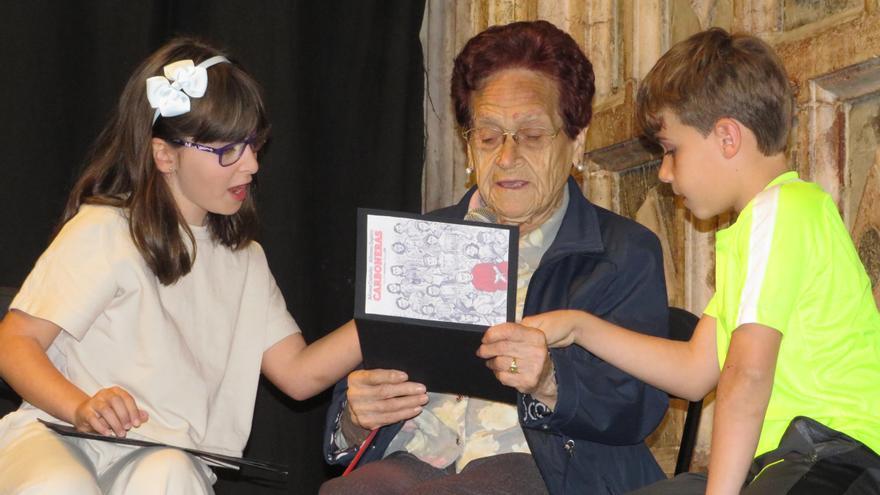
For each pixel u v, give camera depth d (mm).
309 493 4164
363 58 4359
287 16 4125
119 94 3916
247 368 2967
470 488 2305
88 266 2752
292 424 4137
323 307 4254
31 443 2547
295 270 4102
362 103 4363
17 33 3832
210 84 2820
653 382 2473
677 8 3551
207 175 2824
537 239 2736
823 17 2965
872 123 2820
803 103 2984
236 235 3021
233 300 2994
